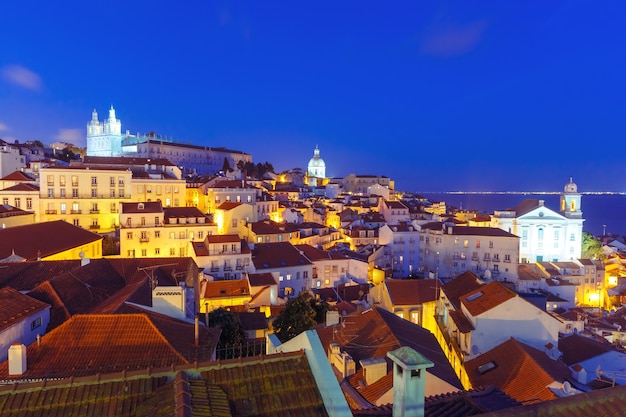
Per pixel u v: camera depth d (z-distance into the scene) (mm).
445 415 15656
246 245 80125
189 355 23484
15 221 78500
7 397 12078
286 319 49125
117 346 23312
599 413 11219
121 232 82688
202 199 128500
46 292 32312
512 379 31812
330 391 12766
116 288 37844
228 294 62938
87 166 112250
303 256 83312
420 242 109625
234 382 13180
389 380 23828
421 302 50562
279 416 12289
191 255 80750
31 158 149000
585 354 41531
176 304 29359
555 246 116562
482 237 97812
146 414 11336
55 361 22109
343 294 73438
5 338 24234
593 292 100375
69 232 66312
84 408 11977
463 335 39156
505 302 38406
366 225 129625
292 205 150875
